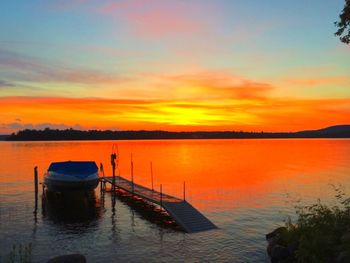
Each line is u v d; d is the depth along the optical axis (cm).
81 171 4078
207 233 2689
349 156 12331
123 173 7119
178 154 13862
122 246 2434
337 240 1889
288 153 14388
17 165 8569
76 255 1686
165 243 2480
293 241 2116
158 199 3312
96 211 3534
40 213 3434
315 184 5500
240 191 4812
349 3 1833
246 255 2261
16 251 2323
